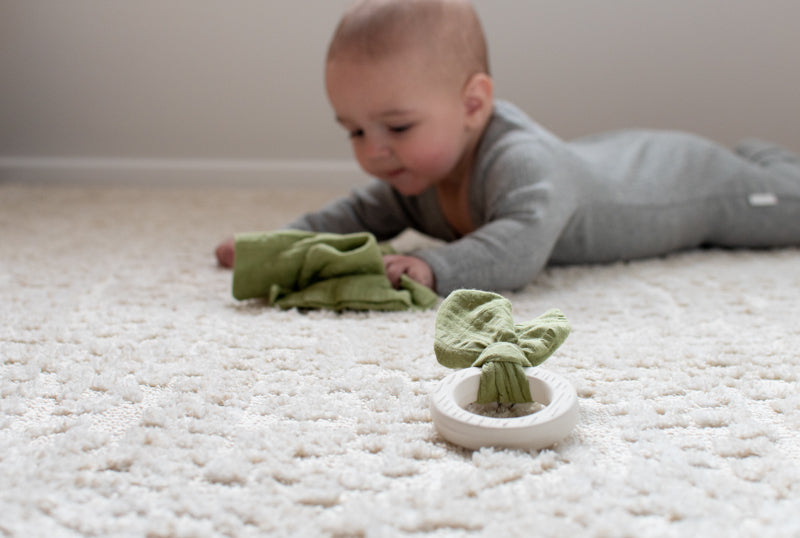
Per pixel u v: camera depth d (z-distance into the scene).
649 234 1.25
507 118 1.21
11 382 0.73
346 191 1.97
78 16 1.98
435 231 1.36
